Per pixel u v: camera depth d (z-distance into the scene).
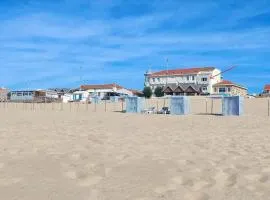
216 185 4.95
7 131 13.22
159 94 77.31
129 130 14.46
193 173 5.71
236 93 85.94
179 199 4.27
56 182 5.09
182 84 77.75
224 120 21.58
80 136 11.64
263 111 31.56
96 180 5.23
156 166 6.29
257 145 9.48
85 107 43.25
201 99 44.94
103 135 12.09
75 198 4.32
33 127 15.46
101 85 98.88
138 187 4.83
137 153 7.84
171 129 15.19
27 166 6.25
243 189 4.73
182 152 8.08
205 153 7.93
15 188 4.76
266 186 4.88
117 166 6.28
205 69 87.75
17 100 75.06
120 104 46.59
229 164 6.51
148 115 27.61
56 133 12.60
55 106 46.53
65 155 7.48
